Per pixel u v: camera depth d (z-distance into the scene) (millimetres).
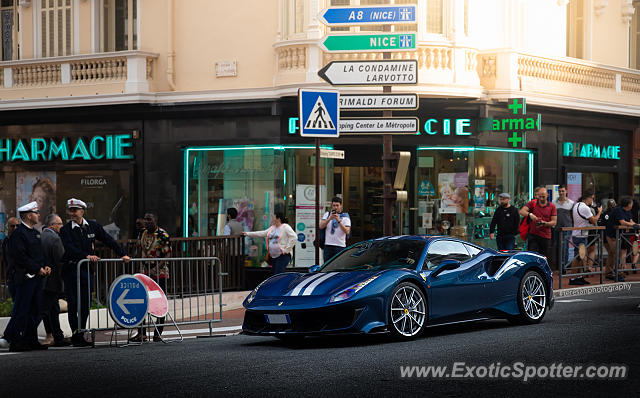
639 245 17672
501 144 19281
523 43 19734
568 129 21141
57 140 20172
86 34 20156
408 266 9945
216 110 18641
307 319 9141
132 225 19406
